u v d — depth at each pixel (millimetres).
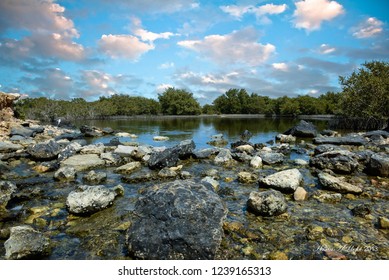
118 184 9852
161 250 5180
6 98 29172
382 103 35656
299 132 24797
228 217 6988
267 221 6777
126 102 108438
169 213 5527
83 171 11555
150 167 12039
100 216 7082
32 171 11328
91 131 26125
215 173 11094
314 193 8688
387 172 10680
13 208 7543
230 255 5375
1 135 20922
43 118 54156
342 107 40906
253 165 12406
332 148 14961
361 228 6438
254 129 35156
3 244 5746
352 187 8703
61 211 7391
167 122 55062
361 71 38344
